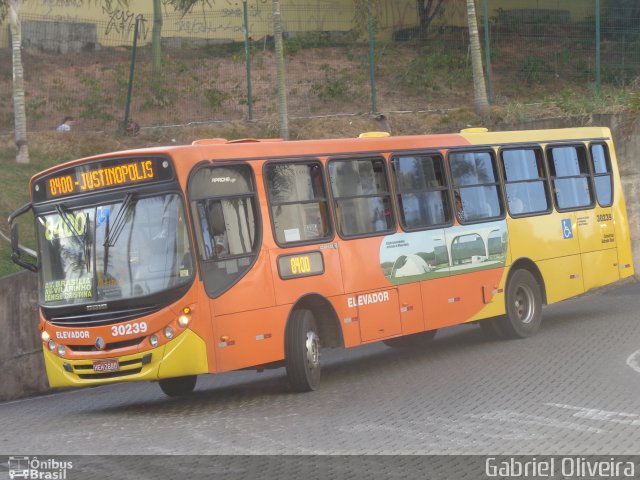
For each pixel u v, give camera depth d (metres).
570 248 23.59
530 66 41.34
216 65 43.03
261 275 16.59
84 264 16.33
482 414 13.55
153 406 17.39
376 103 39.06
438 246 20.19
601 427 12.30
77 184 16.62
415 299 19.53
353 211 18.61
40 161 33.38
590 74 40.34
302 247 17.41
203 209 16.02
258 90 40.62
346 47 45.09
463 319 20.59
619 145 32.28
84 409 18.50
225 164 16.52
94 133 35.69
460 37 44.47
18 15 32.72
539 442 11.62
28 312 23.19
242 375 22.17
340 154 18.61
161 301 15.67
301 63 43.31
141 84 40.28
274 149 17.45
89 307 16.08
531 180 22.89
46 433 14.77
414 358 20.86
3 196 29.72
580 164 24.39
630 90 35.94
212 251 15.95
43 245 16.89
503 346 21.05
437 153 20.69
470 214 21.14
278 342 16.72
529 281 22.41
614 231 24.94
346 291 18.11
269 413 14.91
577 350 19.39
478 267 21.11
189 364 15.59
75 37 43.72
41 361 23.38
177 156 15.91
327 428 13.20
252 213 16.77
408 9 45.91
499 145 22.22
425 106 39.25
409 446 11.71
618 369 16.80
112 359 15.88
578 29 41.78
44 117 37.66
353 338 18.12
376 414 14.10
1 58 41.94
